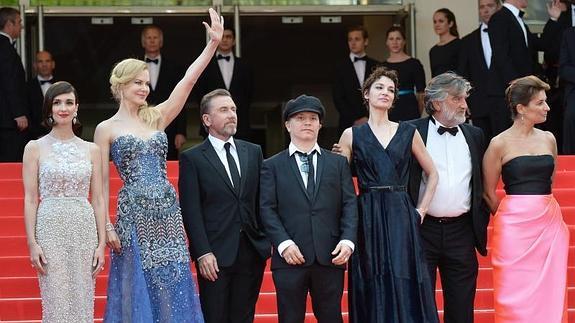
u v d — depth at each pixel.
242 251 12.48
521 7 20.33
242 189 12.55
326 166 12.29
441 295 14.84
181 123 22.19
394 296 12.02
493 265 12.91
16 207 17.61
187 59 26.73
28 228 12.16
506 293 12.70
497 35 20.09
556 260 12.66
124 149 12.25
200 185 12.52
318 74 28.03
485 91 20.50
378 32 25.92
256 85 28.03
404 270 12.04
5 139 20.69
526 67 20.14
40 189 12.25
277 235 12.03
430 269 12.67
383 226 12.18
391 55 21.83
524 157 12.75
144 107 12.56
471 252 12.73
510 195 12.84
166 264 12.16
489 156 12.93
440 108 12.70
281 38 27.98
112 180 18.41
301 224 12.10
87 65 26.81
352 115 22.00
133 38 26.80
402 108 21.44
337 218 12.25
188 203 12.48
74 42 26.64
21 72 20.80
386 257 12.10
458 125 12.87
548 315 12.57
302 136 12.27
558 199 17.77
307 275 12.10
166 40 26.64
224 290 12.38
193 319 12.21
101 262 12.29
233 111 12.70
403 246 12.10
